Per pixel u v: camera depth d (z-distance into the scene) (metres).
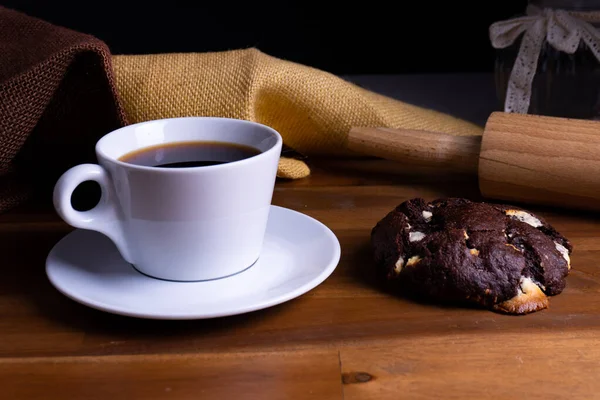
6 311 0.56
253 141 0.60
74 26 1.14
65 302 0.57
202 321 0.55
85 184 0.70
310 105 0.74
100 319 0.56
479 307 0.56
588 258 0.61
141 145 0.60
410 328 0.55
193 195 0.54
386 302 0.57
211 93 0.71
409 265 0.57
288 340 0.54
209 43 1.15
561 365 0.52
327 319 0.56
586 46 0.77
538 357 0.52
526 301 0.56
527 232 0.58
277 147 0.56
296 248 0.59
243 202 0.55
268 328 0.55
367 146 0.73
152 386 0.51
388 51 1.12
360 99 0.75
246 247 0.57
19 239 0.64
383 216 0.67
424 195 0.71
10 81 0.62
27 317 0.56
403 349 0.53
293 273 0.57
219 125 0.61
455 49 1.10
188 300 0.54
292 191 0.72
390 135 0.72
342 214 0.68
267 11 1.12
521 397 0.50
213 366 0.52
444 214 0.59
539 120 0.68
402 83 1.03
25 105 0.63
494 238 0.57
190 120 0.61
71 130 0.69
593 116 0.79
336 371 0.52
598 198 0.65
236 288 0.56
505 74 0.81
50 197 0.71
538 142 0.66
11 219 0.67
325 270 0.56
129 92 0.71
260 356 0.53
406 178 0.74
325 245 0.59
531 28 0.77
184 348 0.53
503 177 0.67
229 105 0.71
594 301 0.57
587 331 0.54
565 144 0.65
